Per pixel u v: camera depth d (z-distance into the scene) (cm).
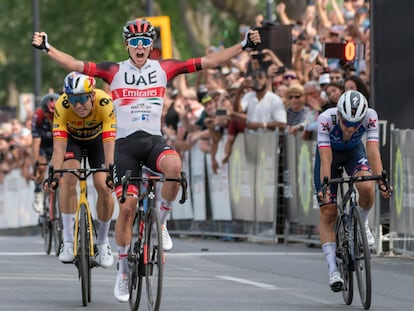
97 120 1842
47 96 2589
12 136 4059
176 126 3381
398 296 1753
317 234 2686
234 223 3056
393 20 2516
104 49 7906
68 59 1666
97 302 1697
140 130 1634
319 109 2605
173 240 3206
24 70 8669
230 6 6425
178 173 1603
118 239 1616
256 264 2295
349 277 1645
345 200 1667
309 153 2653
